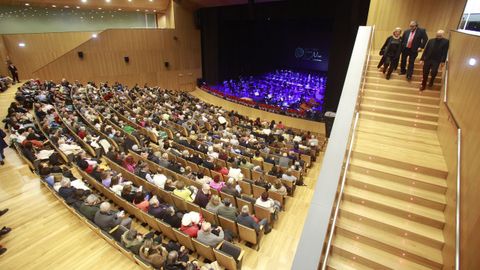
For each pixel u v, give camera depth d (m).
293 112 14.88
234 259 4.54
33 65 17.12
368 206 4.40
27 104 11.72
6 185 6.78
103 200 6.54
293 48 25.06
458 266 3.17
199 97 21.12
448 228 3.73
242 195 6.40
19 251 4.90
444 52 5.50
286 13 16.36
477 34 4.47
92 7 18.50
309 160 8.60
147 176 6.81
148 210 5.52
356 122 5.25
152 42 20.58
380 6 8.11
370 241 4.05
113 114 11.48
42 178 6.55
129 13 21.38
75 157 7.39
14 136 8.30
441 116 5.24
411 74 6.22
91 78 18.84
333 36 13.97
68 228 5.45
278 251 5.46
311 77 24.06
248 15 18.38
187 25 21.77
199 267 4.82
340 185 4.32
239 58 24.36
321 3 14.51
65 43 18.02
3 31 17.03
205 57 22.72
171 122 11.61
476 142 3.47
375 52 7.74
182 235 4.94
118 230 4.91
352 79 5.48
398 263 3.83
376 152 4.86
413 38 5.98
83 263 4.69
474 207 3.11
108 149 8.36
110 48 19.06
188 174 7.04
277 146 9.48
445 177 4.38
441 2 7.53
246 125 12.02
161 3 20.28
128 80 20.36
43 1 16.34
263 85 23.61
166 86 22.19
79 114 11.24
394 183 4.52
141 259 4.32
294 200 7.09
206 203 5.88
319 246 3.43
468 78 4.32
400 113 5.75
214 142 9.78
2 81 14.14
